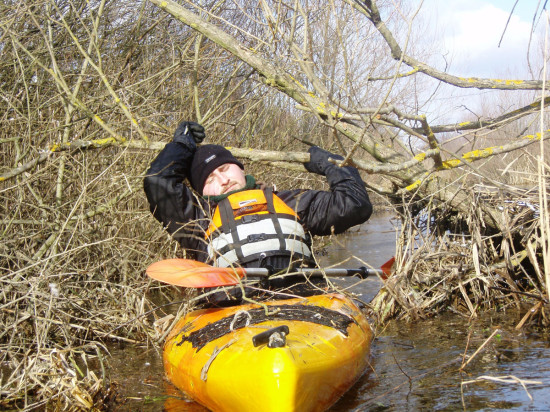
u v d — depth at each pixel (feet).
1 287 14.05
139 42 23.75
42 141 19.11
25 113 19.83
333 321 10.49
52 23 21.45
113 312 15.15
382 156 17.63
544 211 10.96
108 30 23.75
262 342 8.89
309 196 13.50
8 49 20.34
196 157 13.47
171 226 13.23
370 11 17.07
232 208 12.18
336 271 13.67
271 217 12.14
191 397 10.25
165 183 13.16
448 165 16.19
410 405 9.63
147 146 15.21
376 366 11.80
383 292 15.99
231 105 24.09
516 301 16.06
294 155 15.33
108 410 10.26
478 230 16.74
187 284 11.03
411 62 17.08
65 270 15.15
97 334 14.83
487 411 9.19
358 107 16.05
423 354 12.55
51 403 10.52
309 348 9.05
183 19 16.26
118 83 21.09
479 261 16.85
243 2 24.30
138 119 16.49
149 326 15.08
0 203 17.21
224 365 9.02
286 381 8.13
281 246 11.98
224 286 12.09
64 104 17.38
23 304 14.71
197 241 13.25
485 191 18.01
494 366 11.39
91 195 17.01
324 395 8.99
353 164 13.99
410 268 16.19
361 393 10.24
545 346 12.46
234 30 23.15
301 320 10.25
